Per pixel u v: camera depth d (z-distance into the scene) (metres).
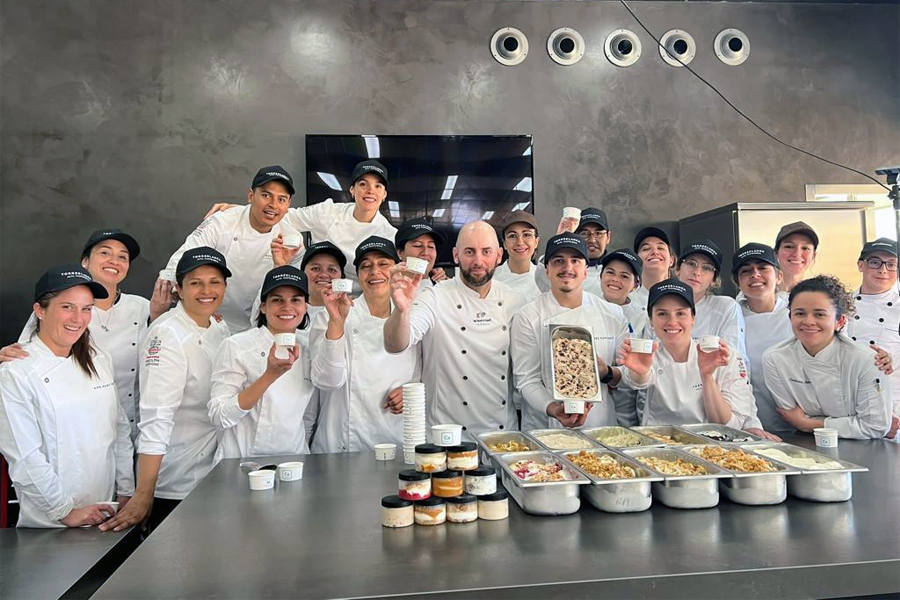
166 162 4.28
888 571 1.21
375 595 1.11
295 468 1.86
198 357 2.43
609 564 1.21
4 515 2.92
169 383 2.31
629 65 4.77
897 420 2.55
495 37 4.61
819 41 4.98
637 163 4.75
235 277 3.33
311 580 1.17
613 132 4.73
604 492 1.52
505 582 1.14
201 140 4.32
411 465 1.97
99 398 2.25
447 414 2.63
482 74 4.61
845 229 4.14
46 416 2.09
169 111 4.30
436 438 1.55
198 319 2.49
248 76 4.38
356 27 4.50
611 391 2.64
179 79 4.32
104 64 4.26
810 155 4.92
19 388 2.05
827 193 4.91
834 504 1.56
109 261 2.91
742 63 4.90
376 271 2.58
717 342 2.19
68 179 4.20
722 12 4.91
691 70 4.84
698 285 2.91
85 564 1.78
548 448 1.84
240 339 2.31
